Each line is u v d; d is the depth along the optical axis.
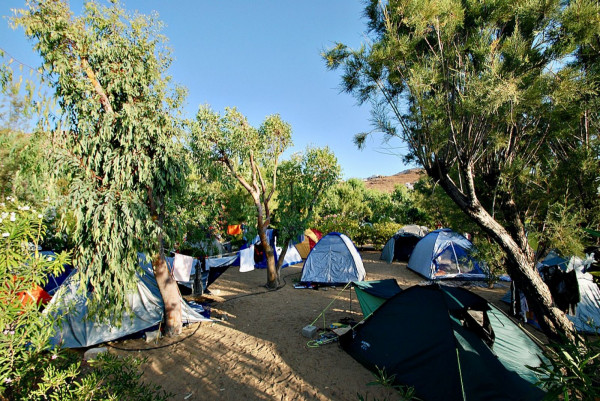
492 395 3.84
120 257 5.14
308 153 11.81
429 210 9.77
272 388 4.67
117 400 2.88
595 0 3.10
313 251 11.55
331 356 5.64
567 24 3.14
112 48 5.29
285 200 11.61
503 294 9.31
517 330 4.92
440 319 4.62
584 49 3.75
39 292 5.82
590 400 2.06
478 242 4.96
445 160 4.22
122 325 6.17
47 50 4.96
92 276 5.07
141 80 5.51
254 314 7.99
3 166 9.42
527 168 4.43
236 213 14.54
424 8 3.25
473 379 3.96
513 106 3.46
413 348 4.72
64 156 4.97
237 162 9.74
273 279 10.79
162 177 5.69
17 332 2.91
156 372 5.11
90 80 5.25
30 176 5.06
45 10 4.87
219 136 9.13
